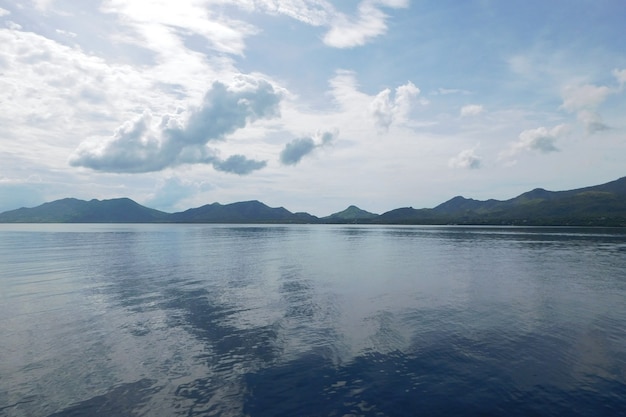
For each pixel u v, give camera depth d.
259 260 66.62
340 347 22.55
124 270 53.56
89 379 18.50
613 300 34.34
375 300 34.72
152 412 15.52
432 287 41.00
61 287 40.78
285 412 15.35
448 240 124.25
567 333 24.83
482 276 48.16
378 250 87.44
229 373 19.05
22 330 26.02
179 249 89.19
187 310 31.20
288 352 21.80
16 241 119.31
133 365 20.11
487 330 25.53
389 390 17.09
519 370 19.14
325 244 107.62
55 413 15.55
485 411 15.26
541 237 136.38
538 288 40.16
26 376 18.89
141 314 30.02
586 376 18.41
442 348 22.22
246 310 31.19
